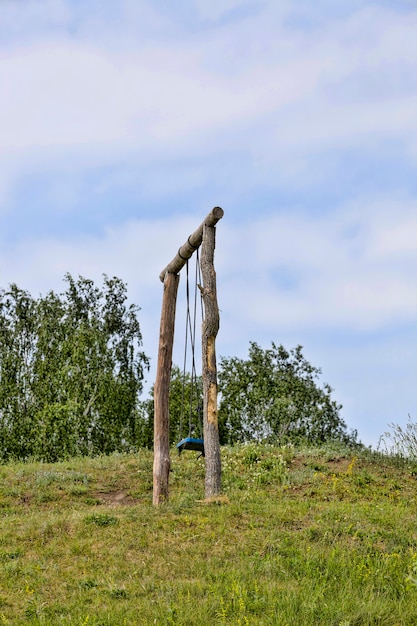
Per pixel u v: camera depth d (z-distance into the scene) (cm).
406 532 1241
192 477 1853
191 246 1600
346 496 1672
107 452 3916
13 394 3959
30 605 978
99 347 4041
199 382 4244
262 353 4638
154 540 1220
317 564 1095
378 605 947
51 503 1667
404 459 1988
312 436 4366
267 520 1305
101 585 1051
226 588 1005
